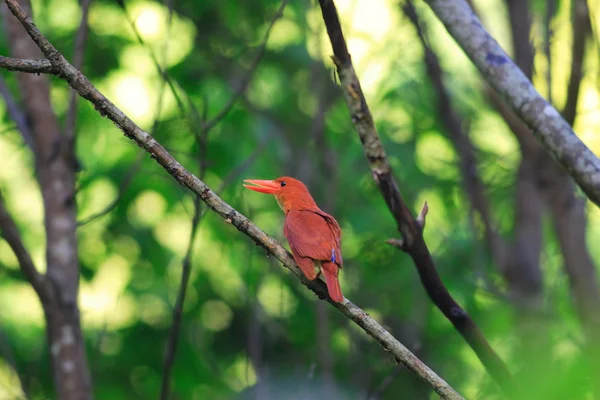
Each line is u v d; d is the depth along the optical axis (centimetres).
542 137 627
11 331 1273
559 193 1042
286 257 634
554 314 940
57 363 890
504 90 648
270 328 1248
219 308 1308
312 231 696
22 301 1318
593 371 334
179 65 1314
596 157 606
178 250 1323
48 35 1309
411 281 1309
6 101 970
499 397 761
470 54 671
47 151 941
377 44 1266
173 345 790
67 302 903
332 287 601
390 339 563
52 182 934
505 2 1098
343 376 1197
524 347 716
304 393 1002
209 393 1220
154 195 1298
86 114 1277
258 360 1033
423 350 1215
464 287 1159
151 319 1275
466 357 1219
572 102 920
